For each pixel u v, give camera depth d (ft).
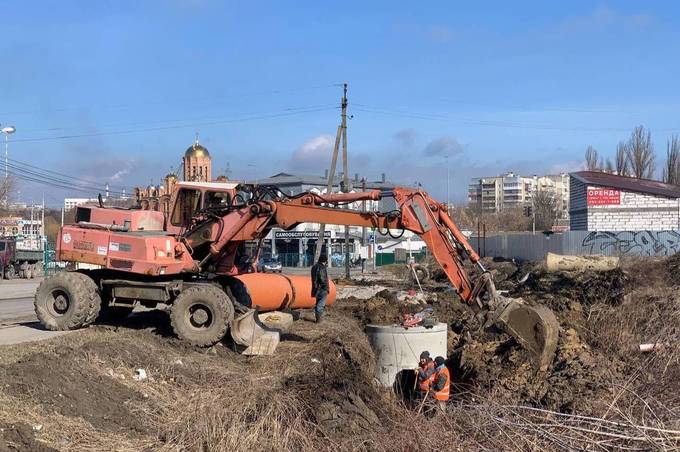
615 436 26.63
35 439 23.39
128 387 30.50
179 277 45.52
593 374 38.55
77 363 30.89
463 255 40.19
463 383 43.09
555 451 27.25
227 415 28.45
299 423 28.84
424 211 39.70
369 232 234.58
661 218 114.62
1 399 25.59
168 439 26.32
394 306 67.87
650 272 68.85
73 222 48.57
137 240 43.27
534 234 142.10
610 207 116.98
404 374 42.70
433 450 28.43
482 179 468.34
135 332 41.81
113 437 25.58
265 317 50.75
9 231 239.71
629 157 204.13
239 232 44.57
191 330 41.09
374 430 30.83
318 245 112.57
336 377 37.50
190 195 46.29
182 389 31.94
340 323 54.95
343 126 122.52
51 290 44.34
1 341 39.37
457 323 60.70
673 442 26.07
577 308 57.82
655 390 33.22
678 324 47.57
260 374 36.29
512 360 43.52
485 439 28.99
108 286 45.21
